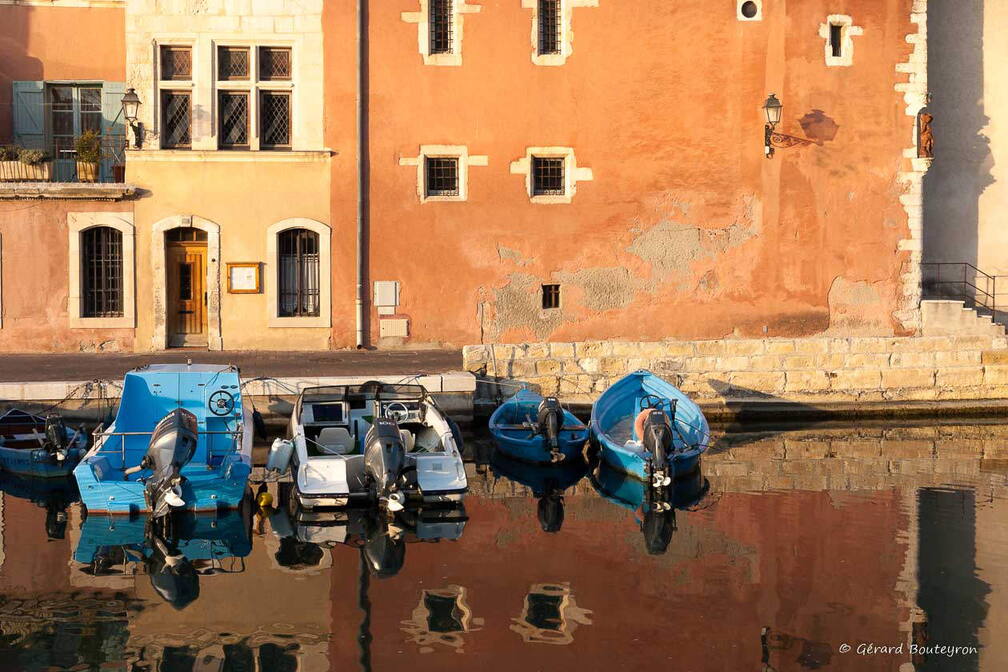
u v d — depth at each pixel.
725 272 20.11
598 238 19.86
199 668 7.69
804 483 13.29
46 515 11.64
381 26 19.12
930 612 8.88
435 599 9.12
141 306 18.80
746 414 17.55
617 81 19.72
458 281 19.56
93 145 18.55
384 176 19.30
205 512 11.80
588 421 17.02
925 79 20.28
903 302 20.48
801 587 9.47
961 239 22.16
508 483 13.46
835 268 20.28
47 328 18.67
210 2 18.70
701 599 9.16
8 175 18.44
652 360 17.36
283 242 19.23
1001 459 14.72
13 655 7.88
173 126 18.97
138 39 18.61
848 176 20.23
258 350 19.05
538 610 8.87
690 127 19.86
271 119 19.20
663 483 12.53
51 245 18.61
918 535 10.99
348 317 19.28
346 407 14.22
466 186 19.48
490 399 16.80
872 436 16.38
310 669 7.68
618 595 9.24
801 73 19.98
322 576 9.69
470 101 19.42
